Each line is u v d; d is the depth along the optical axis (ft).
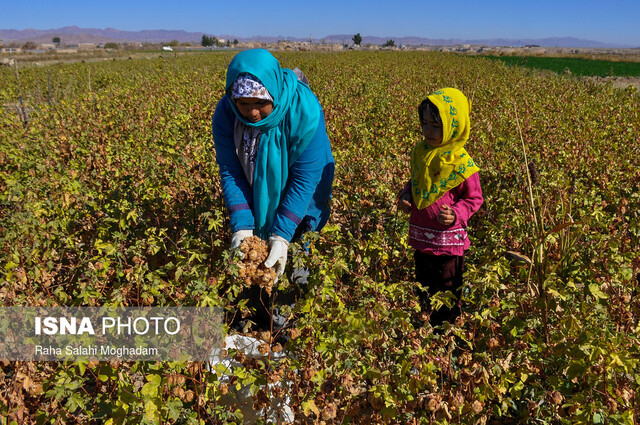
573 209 12.71
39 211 11.83
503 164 16.57
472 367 6.88
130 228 11.80
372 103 32.81
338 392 6.76
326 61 100.37
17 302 7.67
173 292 7.61
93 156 18.71
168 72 65.62
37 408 7.39
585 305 7.55
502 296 8.57
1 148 19.88
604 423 6.67
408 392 6.56
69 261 10.89
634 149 20.52
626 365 6.24
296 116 8.82
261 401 6.84
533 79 55.77
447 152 9.30
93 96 38.29
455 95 9.10
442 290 9.98
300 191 9.02
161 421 6.25
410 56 138.51
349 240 10.72
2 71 85.87
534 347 7.64
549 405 7.41
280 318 9.73
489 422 7.70
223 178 9.71
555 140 21.68
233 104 8.77
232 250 7.79
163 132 22.54
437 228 9.64
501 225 11.81
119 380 6.41
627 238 10.81
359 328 6.71
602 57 179.42
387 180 14.70
